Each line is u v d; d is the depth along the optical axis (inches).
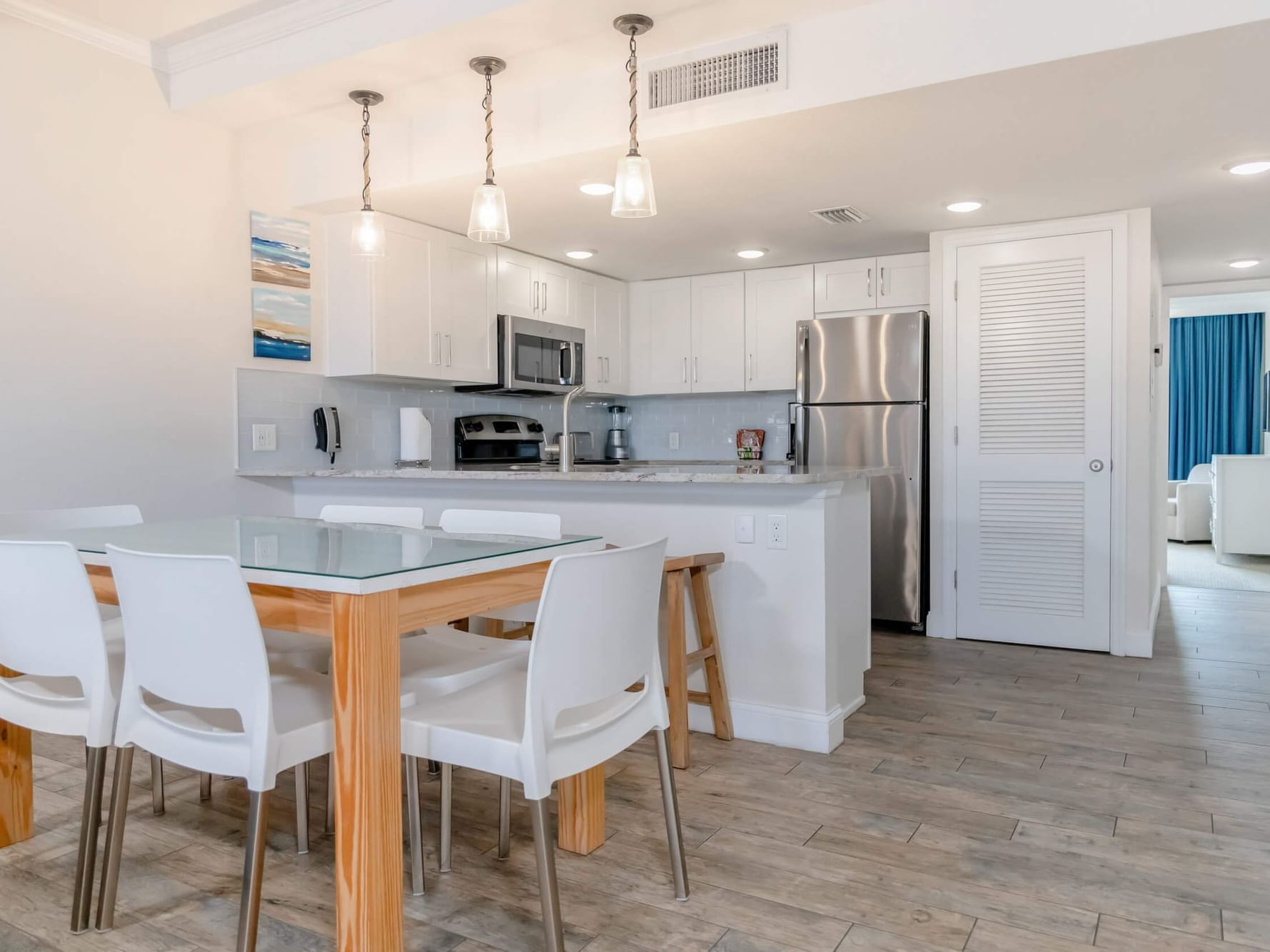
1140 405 157.2
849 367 183.8
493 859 82.0
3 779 84.0
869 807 92.9
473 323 175.9
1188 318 384.8
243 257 147.2
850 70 107.2
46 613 68.4
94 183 126.6
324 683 72.4
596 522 127.0
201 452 141.6
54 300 122.6
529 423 208.7
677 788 98.4
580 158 126.6
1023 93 105.8
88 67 125.6
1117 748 110.5
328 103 132.4
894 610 178.7
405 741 65.0
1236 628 182.2
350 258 156.9
